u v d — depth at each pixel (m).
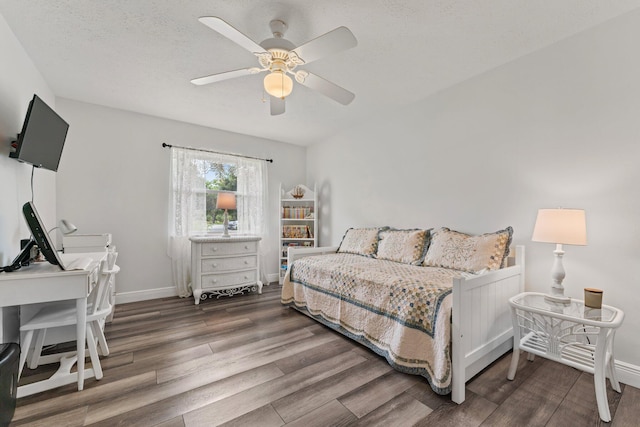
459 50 2.14
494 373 1.82
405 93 2.87
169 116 3.44
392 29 1.89
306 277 2.88
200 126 3.76
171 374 1.80
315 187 4.34
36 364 1.84
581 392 1.63
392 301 1.98
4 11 1.69
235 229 4.06
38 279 1.49
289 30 1.89
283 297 3.13
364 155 3.70
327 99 2.97
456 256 2.39
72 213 2.98
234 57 2.20
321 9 1.70
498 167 2.40
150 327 2.55
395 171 3.30
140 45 2.05
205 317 2.82
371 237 3.26
